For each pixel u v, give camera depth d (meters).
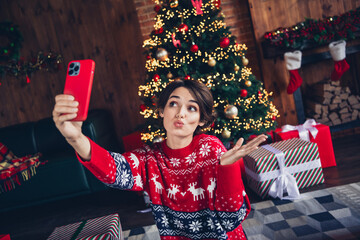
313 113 3.62
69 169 2.94
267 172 2.35
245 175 2.84
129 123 4.03
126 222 2.47
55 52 3.89
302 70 3.79
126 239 2.16
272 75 3.51
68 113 0.62
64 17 3.86
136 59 3.90
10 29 3.66
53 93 3.96
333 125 3.57
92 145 0.71
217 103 2.47
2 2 3.81
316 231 1.84
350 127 3.53
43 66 3.84
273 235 1.88
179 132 0.81
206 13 2.60
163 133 2.55
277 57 3.47
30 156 3.22
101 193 3.31
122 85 3.97
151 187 0.85
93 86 3.98
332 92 3.53
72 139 0.65
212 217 0.80
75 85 0.64
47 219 2.90
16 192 2.92
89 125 3.14
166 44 2.61
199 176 0.82
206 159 0.82
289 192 2.31
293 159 2.39
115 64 3.93
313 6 3.43
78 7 3.84
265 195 2.38
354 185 2.29
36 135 3.43
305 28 3.22
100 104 4.01
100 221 1.71
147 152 0.90
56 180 2.94
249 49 3.72
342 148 3.23
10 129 3.48
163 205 0.85
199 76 2.48
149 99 2.68
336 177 2.54
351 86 3.84
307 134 2.80
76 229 1.66
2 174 2.84
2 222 3.01
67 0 3.83
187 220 0.84
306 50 3.39
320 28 3.17
